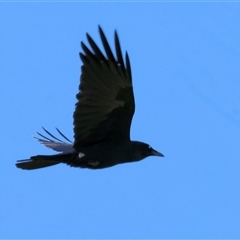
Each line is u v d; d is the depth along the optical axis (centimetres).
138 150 1734
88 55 1600
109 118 1680
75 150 1703
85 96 1634
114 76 1619
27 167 1730
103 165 1720
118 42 1605
